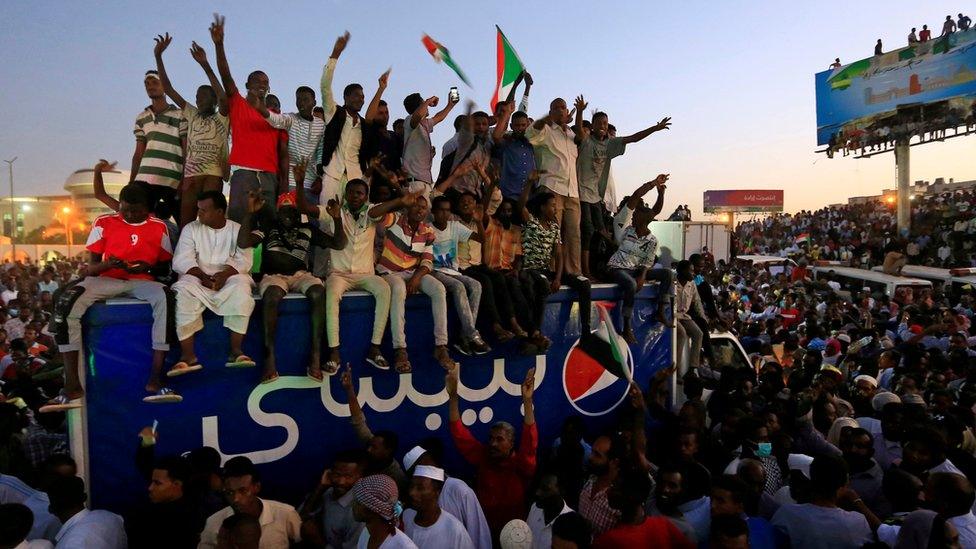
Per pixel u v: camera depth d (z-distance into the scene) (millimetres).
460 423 4629
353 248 4758
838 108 31812
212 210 4328
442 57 6234
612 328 5684
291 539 3930
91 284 3891
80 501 3648
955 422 5363
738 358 7445
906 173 29281
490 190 6082
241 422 4152
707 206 67188
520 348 5141
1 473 4938
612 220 7609
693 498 4352
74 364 3785
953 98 26938
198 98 5332
